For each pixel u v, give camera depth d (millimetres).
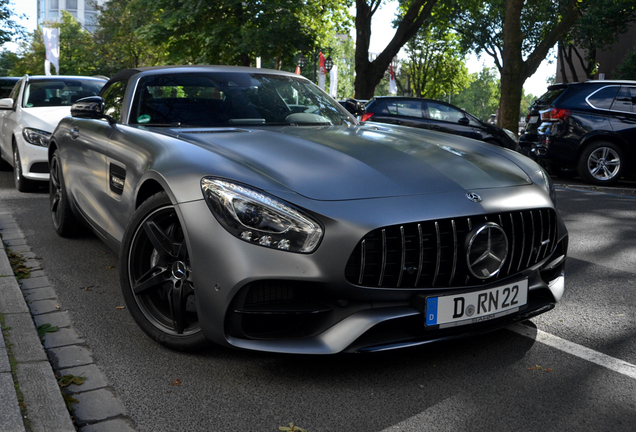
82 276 3932
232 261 2320
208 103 3678
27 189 7449
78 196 4250
